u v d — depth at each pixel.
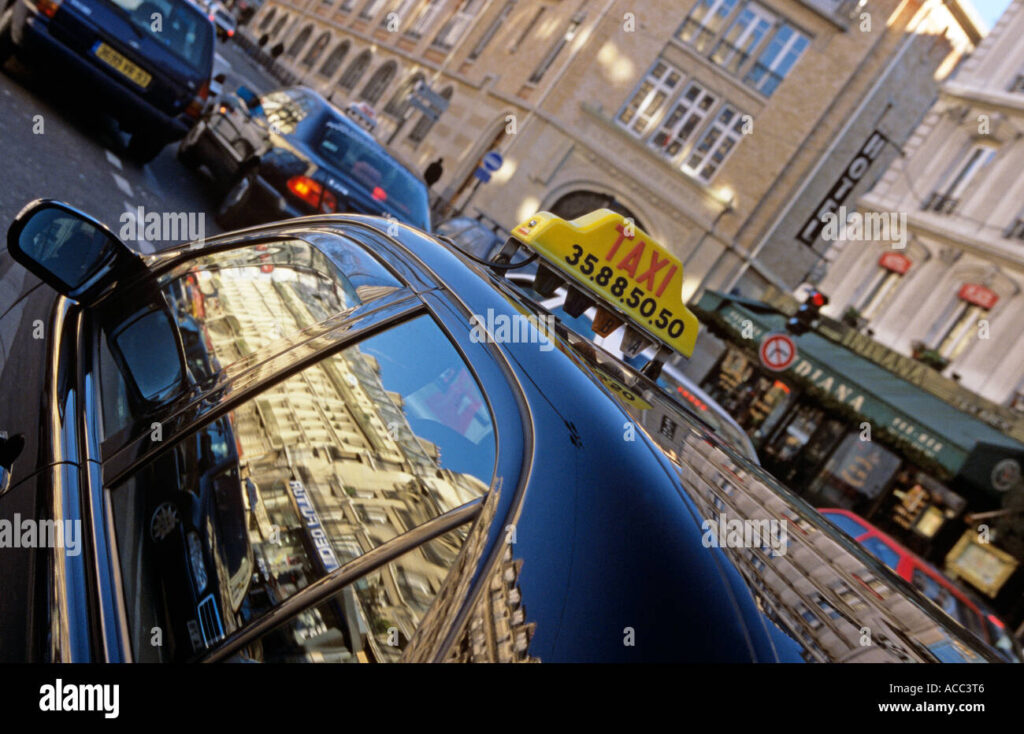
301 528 1.00
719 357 19.77
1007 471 14.02
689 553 0.89
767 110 23.14
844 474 16.50
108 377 1.69
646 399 1.37
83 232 1.99
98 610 1.02
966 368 19.41
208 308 1.67
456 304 1.25
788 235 23.28
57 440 1.40
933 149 22.75
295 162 7.44
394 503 0.96
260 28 52.56
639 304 1.99
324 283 1.51
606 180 23.77
